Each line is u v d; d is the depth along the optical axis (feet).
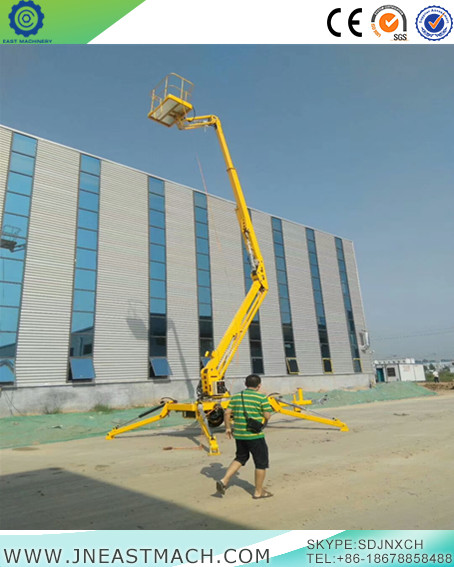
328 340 108.78
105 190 75.10
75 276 67.26
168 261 81.25
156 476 23.70
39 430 44.24
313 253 114.21
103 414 59.06
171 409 40.73
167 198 84.94
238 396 19.74
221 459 28.81
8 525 16.12
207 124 49.49
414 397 92.22
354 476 22.39
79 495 20.02
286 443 34.47
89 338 66.44
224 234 93.76
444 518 15.78
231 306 89.86
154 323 75.82
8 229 61.46
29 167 66.03
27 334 59.88
